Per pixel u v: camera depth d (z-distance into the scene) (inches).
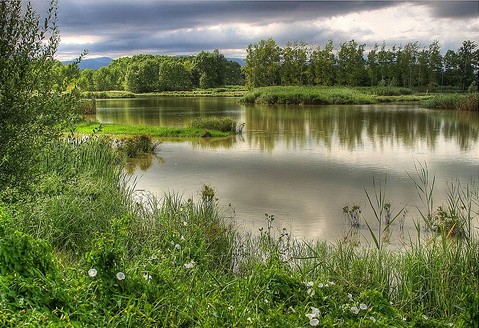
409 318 175.6
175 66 4505.4
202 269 212.2
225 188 512.4
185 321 141.5
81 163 421.4
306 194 484.1
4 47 233.0
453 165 654.5
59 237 254.5
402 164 663.8
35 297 119.5
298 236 339.9
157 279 162.4
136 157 733.3
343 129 1133.7
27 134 234.1
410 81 3491.6
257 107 2044.8
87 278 143.7
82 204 298.7
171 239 225.8
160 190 500.1
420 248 243.4
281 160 705.0
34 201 249.4
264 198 466.0
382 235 343.9
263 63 3651.6
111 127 1071.0
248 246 293.9
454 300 198.7
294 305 159.9
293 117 1491.1
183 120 1419.8
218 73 4904.0
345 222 379.9
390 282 228.1
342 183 538.9
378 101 2335.1
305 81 3641.7
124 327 129.9
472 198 459.2
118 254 155.1
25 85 235.5
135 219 274.7
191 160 706.8
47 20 242.8
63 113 247.8
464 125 1203.2
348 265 236.4
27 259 131.0
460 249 238.7
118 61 5930.1
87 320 124.5
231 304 155.7
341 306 156.5
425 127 1162.6
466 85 3590.1
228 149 823.1
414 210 416.8
